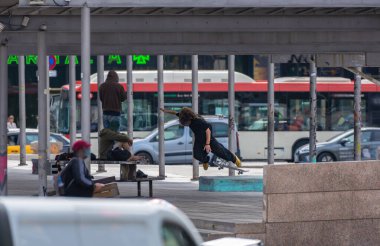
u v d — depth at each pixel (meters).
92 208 13.64
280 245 33.03
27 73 117.00
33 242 13.02
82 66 38.03
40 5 37.41
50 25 46.81
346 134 90.25
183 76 98.06
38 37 44.72
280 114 99.06
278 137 98.69
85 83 38.09
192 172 69.00
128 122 72.25
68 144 85.38
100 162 41.56
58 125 98.69
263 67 119.94
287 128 98.75
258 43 53.22
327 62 60.72
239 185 51.34
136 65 112.94
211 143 44.25
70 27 46.91
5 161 44.91
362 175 34.41
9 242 12.90
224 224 33.25
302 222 33.34
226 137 89.31
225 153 44.41
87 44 37.97
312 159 68.12
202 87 98.75
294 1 38.44
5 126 45.28
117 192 35.38
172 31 49.16
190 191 51.47
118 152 41.88
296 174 33.19
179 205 41.69
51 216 13.20
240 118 98.88
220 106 98.75
